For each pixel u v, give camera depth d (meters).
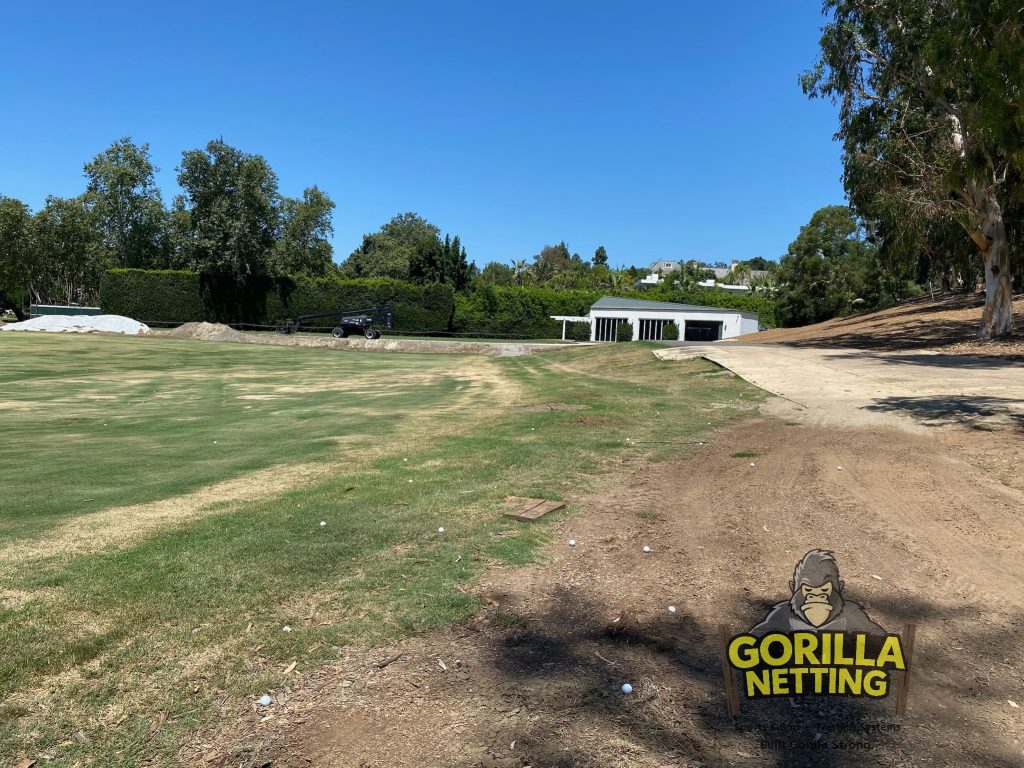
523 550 5.00
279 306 56.19
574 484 7.11
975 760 2.64
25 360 28.47
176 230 58.66
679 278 78.06
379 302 56.50
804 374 17.61
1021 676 3.27
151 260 67.56
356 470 8.09
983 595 4.19
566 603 4.11
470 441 10.03
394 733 2.80
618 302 59.34
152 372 26.39
